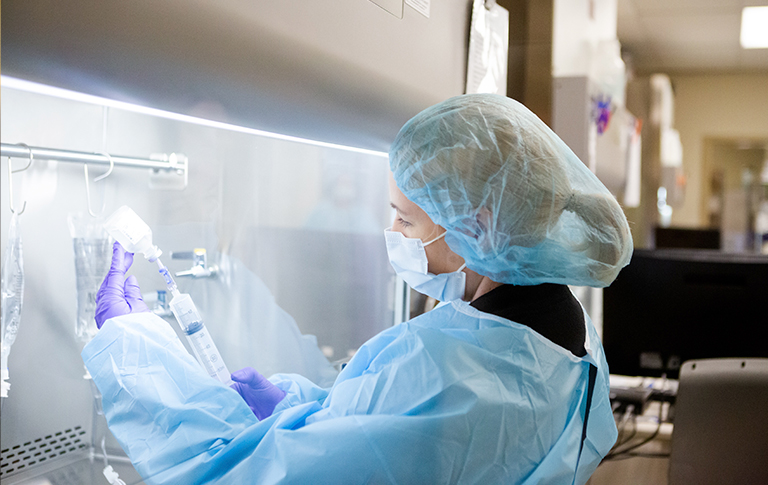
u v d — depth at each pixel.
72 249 1.25
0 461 1.15
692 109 6.96
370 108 0.99
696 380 1.32
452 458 0.68
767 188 7.73
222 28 0.70
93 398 1.29
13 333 1.08
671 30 5.12
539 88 1.67
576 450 0.81
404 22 1.04
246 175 1.47
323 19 0.85
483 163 0.76
